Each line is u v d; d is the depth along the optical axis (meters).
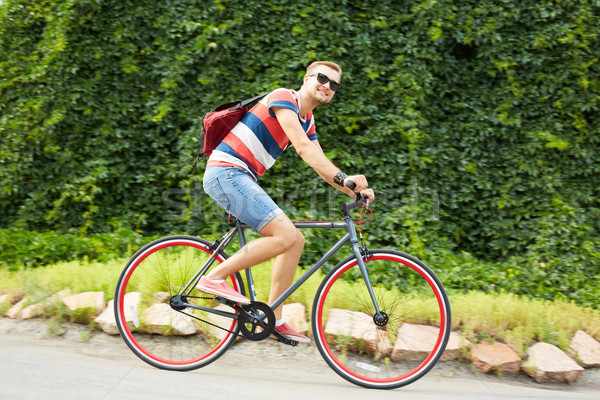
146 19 6.00
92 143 5.92
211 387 2.46
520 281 4.91
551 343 3.31
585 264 5.17
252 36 5.91
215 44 5.69
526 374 3.06
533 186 5.76
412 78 5.79
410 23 6.07
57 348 2.96
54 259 4.69
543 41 5.79
